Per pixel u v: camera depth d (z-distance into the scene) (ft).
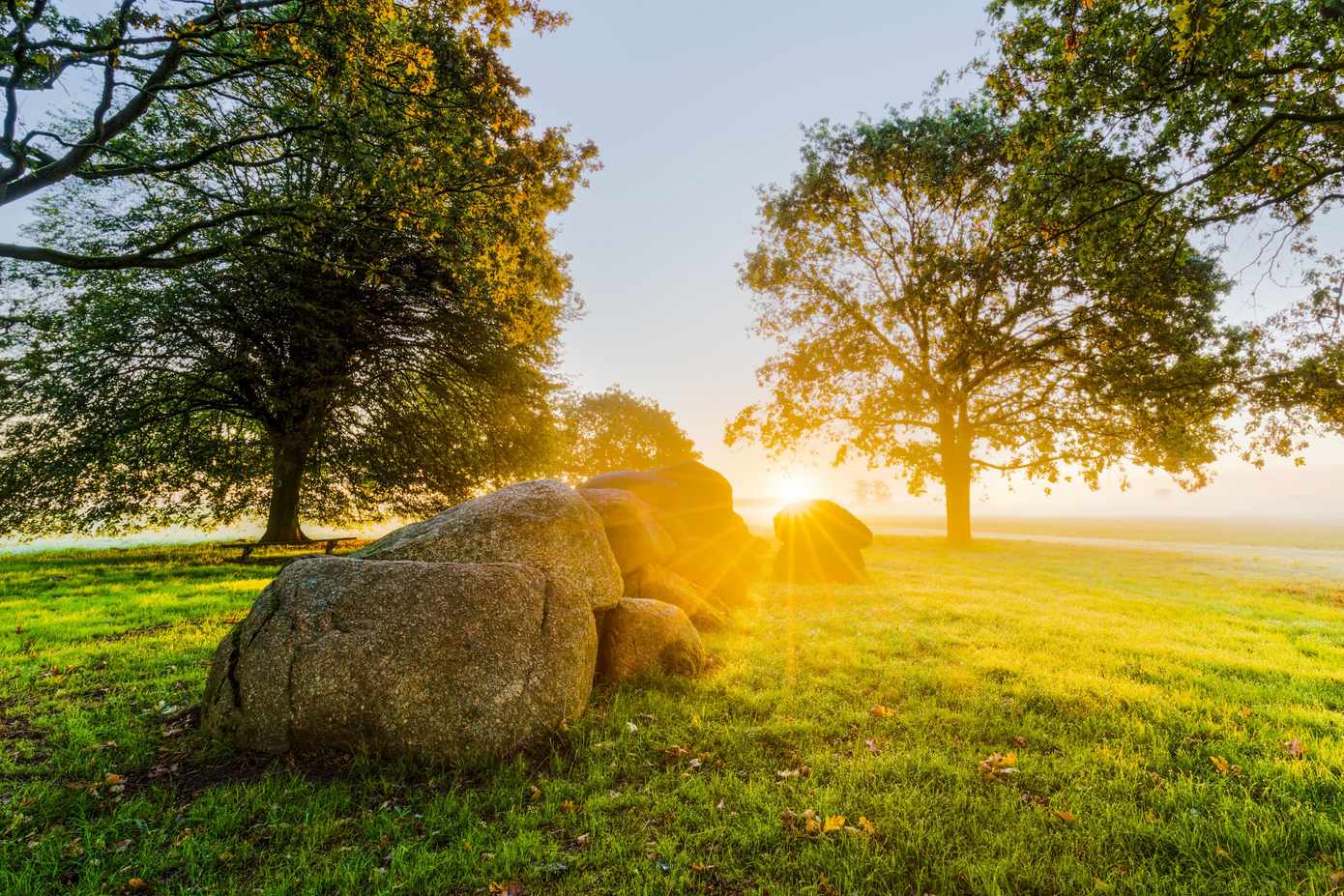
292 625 17.56
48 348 65.98
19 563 56.49
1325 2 26.76
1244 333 69.72
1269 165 35.73
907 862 12.28
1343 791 14.44
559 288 70.18
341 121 38.50
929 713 19.99
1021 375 91.91
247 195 55.01
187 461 69.82
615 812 14.25
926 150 81.61
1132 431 81.15
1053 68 34.60
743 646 29.14
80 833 13.20
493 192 50.11
